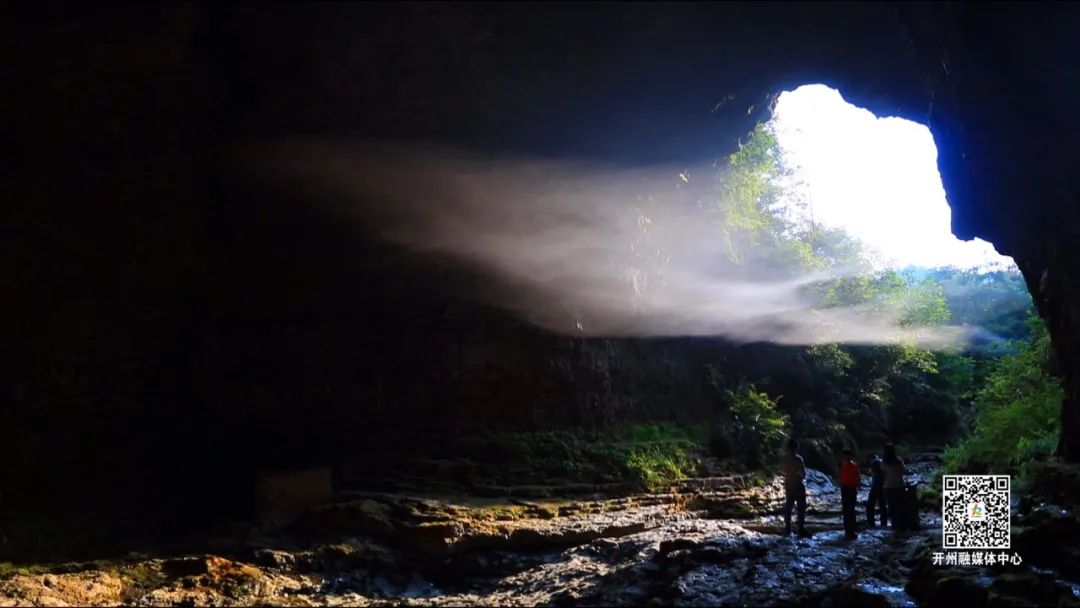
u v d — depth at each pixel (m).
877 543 12.09
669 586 10.45
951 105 12.40
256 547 13.65
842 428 27.47
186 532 14.82
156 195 16.83
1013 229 12.13
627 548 13.59
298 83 16.08
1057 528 7.75
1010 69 9.41
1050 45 8.67
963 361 33.66
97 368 16.34
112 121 15.55
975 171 12.31
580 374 22.62
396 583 13.44
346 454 18.80
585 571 12.63
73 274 16.03
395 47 15.02
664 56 15.30
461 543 14.09
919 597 8.36
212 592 11.78
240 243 18.38
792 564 10.78
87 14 13.85
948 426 31.89
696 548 12.12
